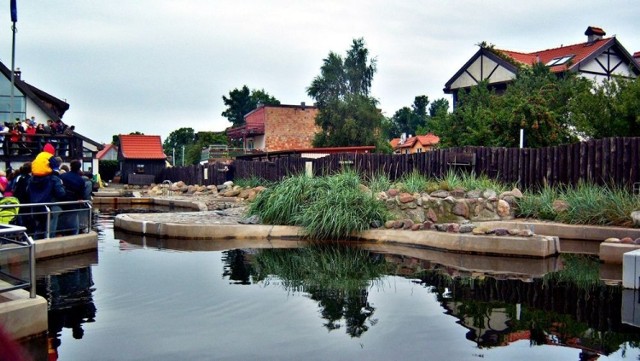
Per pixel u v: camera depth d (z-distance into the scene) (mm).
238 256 9984
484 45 35938
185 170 35938
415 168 19500
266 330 5445
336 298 6770
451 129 27422
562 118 23141
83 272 8375
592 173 14812
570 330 5457
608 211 12094
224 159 39656
